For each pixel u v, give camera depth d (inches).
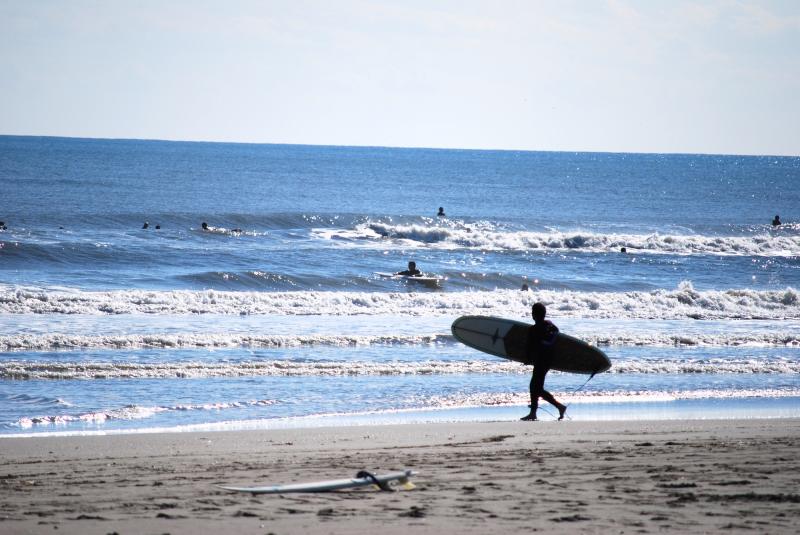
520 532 736.3
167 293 4114.2
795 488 951.0
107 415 1937.7
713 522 773.3
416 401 2194.9
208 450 1402.6
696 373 2743.6
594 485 978.7
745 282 5876.0
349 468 1156.5
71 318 3521.2
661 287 5570.9
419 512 825.5
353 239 7504.9
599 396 2322.8
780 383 2586.1
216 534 734.5
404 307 4151.1
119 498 932.0
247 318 3695.9
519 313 4072.3
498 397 2271.2
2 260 5428.2
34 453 1381.6
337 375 2546.8
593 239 7618.1
